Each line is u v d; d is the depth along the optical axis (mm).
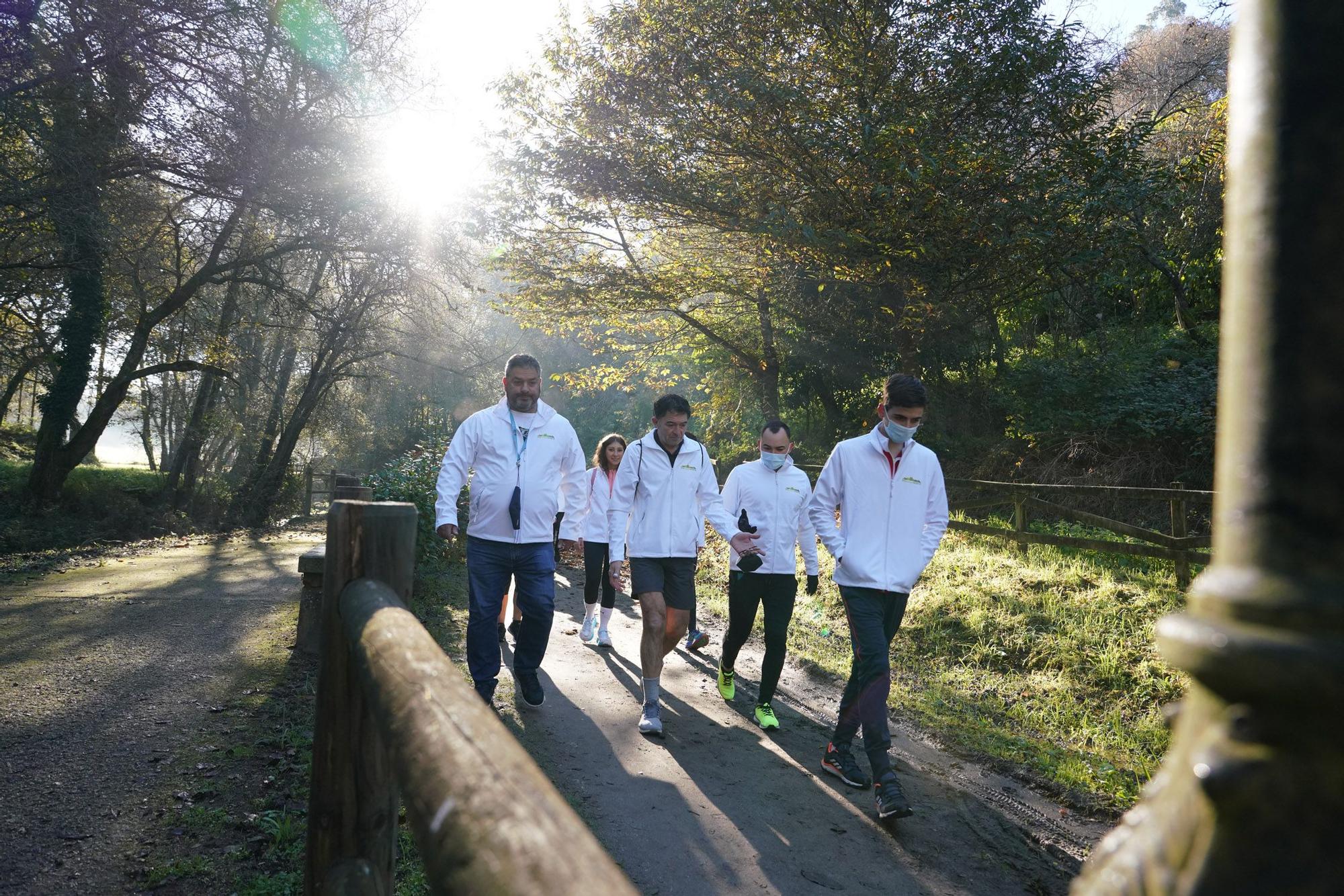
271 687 5184
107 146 11359
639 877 3346
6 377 19047
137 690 5035
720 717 5477
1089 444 15086
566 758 4500
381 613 1504
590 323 21422
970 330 18016
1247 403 391
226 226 15477
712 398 23484
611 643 7355
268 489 23422
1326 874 342
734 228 16422
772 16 14508
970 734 5410
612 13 15789
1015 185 13102
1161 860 406
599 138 16641
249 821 3342
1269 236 384
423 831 798
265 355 27594
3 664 5578
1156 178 13391
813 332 19438
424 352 23391
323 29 12742
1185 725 434
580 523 5469
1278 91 387
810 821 3943
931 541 4332
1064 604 7633
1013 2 13984
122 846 3125
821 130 13625
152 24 10977
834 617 8352
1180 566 8156
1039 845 3893
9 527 14688
